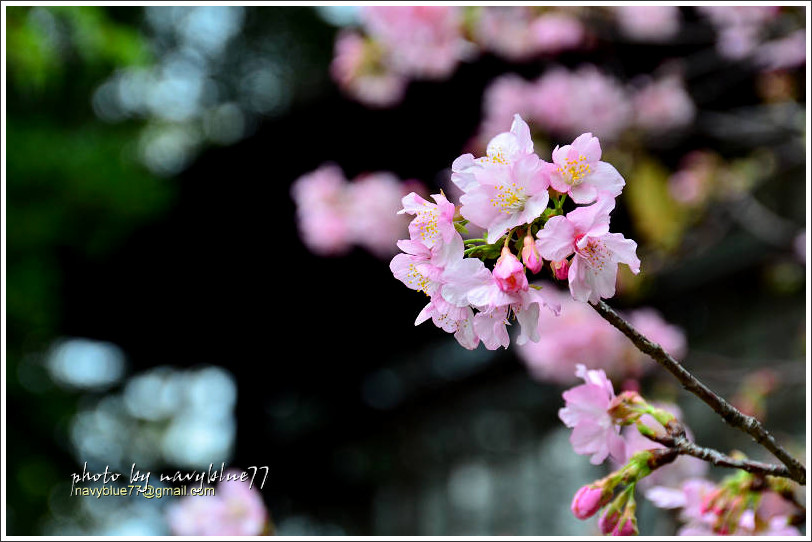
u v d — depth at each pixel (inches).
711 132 208.2
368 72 190.9
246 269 414.9
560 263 53.2
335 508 460.8
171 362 506.0
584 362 165.0
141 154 425.1
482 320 54.5
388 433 427.8
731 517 78.2
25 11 181.2
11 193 356.8
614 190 52.1
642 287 187.6
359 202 179.9
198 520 106.0
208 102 491.5
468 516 361.4
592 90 187.9
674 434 67.1
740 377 185.8
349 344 434.3
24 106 374.0
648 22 195.2
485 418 360.8
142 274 425.1
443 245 54.4
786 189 249.3
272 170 350.3
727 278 259.8
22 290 357.4
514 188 52.7
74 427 454.3
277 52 493.4
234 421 519.5
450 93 255.1
